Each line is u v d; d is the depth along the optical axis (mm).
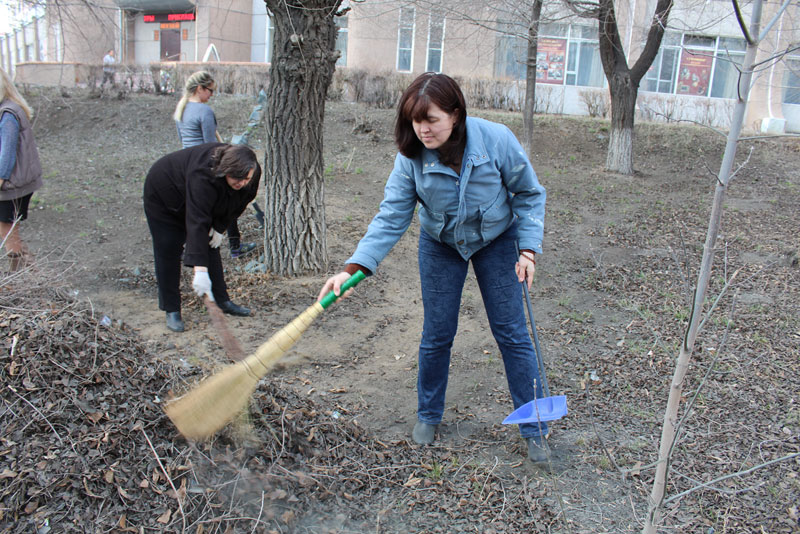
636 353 4457
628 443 3326
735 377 4070
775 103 18000
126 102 14781
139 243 6711
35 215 7430
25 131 4758
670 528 2668
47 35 10000
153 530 2301
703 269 1997
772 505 2797
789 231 7953
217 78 15727
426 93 2488
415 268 6316
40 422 2455
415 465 3084
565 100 18953
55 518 2201
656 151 12883
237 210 4242
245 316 4902
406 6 9039
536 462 3119
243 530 2420
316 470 2871
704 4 8922
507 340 3062
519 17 8773
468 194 2762
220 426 2564
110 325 3268
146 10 19609
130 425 2605
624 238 7516
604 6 9281
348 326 4902
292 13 5219
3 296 3049
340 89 15359
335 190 8836
